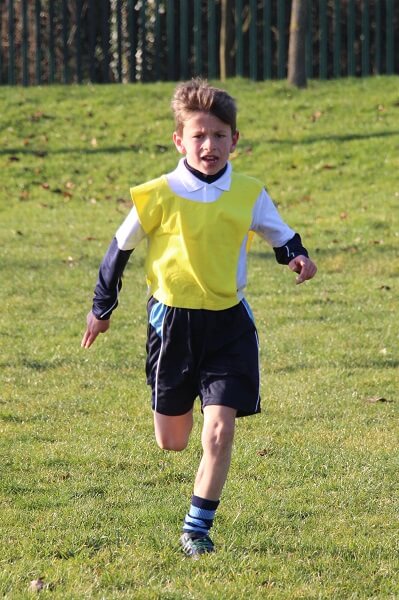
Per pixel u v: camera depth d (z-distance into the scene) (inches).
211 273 488.1
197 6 2252.7
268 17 2251.5
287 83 2208.4
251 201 496.1
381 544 514.9
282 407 790.5
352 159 1834.4
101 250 1440.7
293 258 496.4
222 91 495.5
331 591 454.9
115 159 1923.0
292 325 1064.8
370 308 1134.4
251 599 442.0
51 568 475.5
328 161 1830.7
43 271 1320.1
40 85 2301.9
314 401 808.3
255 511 558.6
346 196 1680.6
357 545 511.5
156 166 1881.2
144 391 843.4
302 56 2176.4
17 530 527.2
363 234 1462.8
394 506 575.8
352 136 1926.7
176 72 2425.0
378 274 1291.8
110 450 677.9
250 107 2087.8
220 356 488.7
